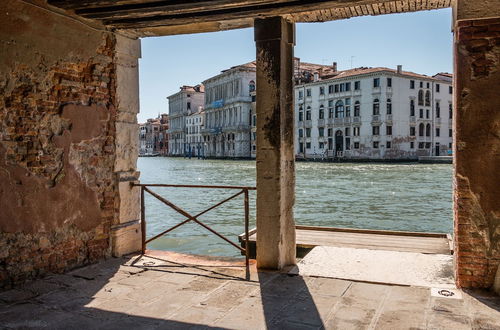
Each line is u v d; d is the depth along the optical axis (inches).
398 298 161.9
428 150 2507.4
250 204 743.7
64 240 197.0
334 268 203.3
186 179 1371.8
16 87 175.0
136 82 234.5
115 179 223.3
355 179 1236.5
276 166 197.9
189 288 175.6
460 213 167.2
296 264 210.8
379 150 2331.4
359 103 2407.7
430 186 1028.5
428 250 257.4
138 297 165.3
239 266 207.3
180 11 187.2
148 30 223.3
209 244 430.6
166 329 136.9
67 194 197.5
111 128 219.9
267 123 198.1
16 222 176.2
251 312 150.3
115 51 220.5
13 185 175.0
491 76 159.0
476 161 162.7
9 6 170.4
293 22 206.1
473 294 163.5
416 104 2425.0
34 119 182.4
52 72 188.9
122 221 227.1
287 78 205.2
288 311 151.1
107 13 194.9
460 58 161.9
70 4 184.4
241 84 3255.4
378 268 202.7
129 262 213.6
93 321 143.1
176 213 645.3
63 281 183.8
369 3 177.3
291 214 210.8
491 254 164.7
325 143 2605.8
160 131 5374.0
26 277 181.3
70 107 197.3
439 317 143.9
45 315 148.0
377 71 2306.8
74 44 198.1
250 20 206.8
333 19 204.5
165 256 225.9
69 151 197.8
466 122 162.9
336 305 156.1
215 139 3715.6
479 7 158.1
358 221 579.8
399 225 552.1
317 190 952.3
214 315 147.9
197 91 4483.3
